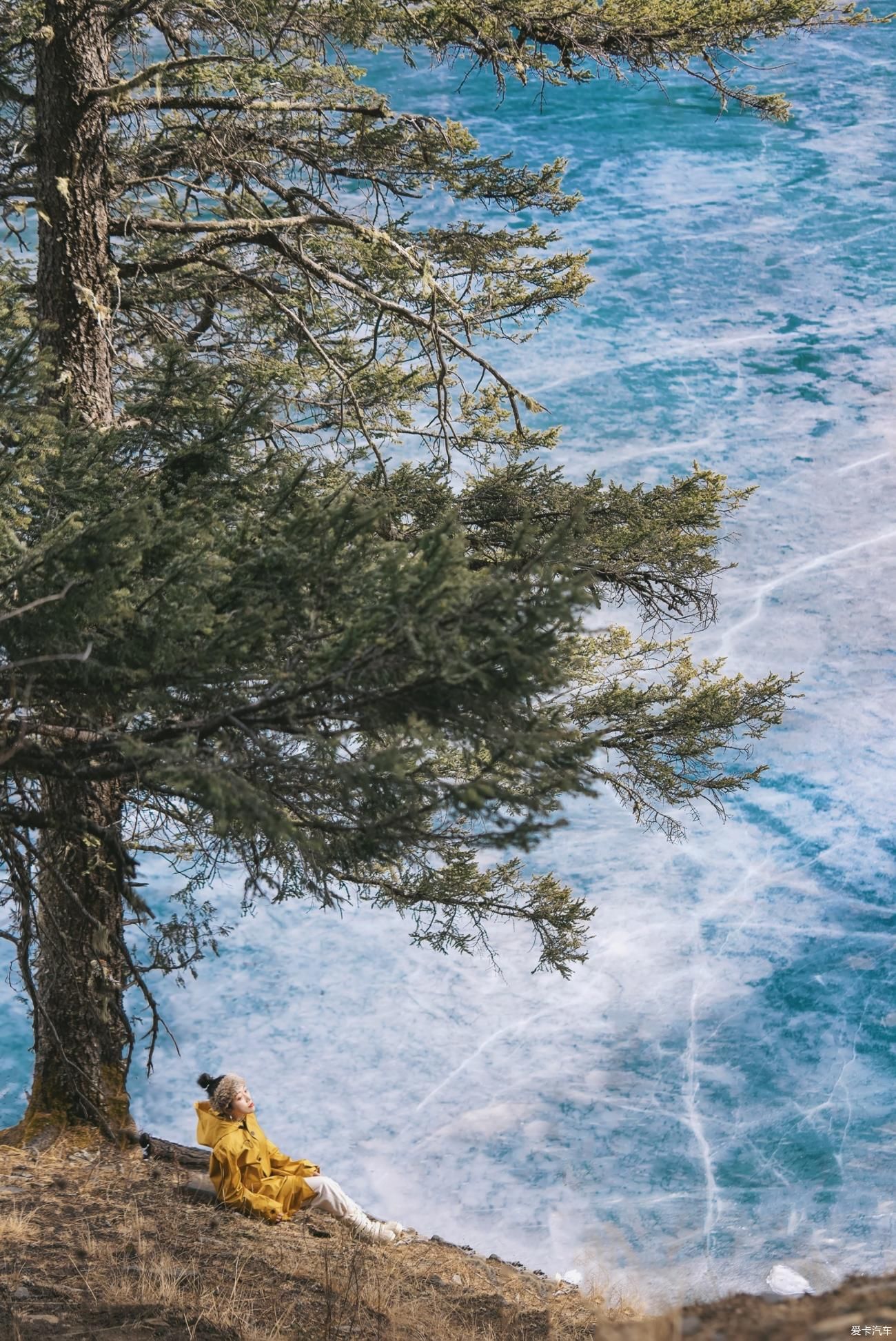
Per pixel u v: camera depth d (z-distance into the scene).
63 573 6.33
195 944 7.74
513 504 11.97
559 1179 21.16
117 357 12.02
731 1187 20.55
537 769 5.98
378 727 6.05
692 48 11.62
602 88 66.50
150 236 11.75
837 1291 5.25
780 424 47.72
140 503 6.54
